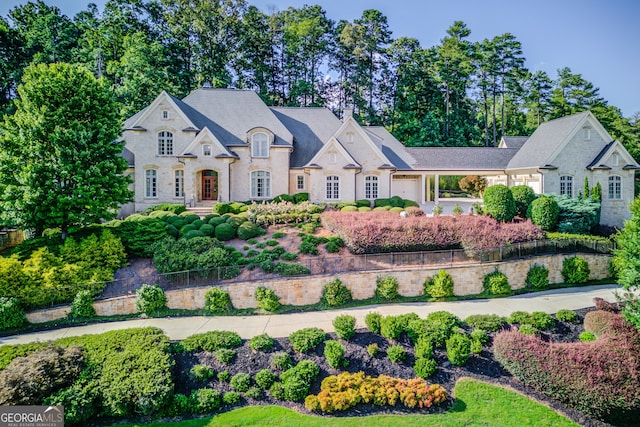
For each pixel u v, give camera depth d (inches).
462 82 2512.3
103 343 457.4
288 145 1245.1
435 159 1441.9
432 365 459.8
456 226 772.6
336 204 1130.0
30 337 527.8
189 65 2229.3
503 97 2513.5
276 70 2502.5
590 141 1221.7
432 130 2212.1
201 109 1305.4
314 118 1432.1
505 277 713.0
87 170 690.8
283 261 703.7
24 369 383.9
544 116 2546.8
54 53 2161.7
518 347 467.8
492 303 663.1
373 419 398.0
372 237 725.3
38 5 2273.6
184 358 464.8
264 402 422.6
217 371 452.1
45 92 689.6
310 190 1214.3
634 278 491.8
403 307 643.5
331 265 688.4
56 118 674.2
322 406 402.0
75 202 676.7
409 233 741.9
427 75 2477.9
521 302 667.4
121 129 790.5
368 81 2453.2
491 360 490.9
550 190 1200.8
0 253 800.9
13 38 1823.3
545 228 938.7
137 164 1199.6
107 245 688.4
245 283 639.1
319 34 2492.6
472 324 550.6
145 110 1208.8
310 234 831.7
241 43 2269.9
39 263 622.8
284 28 2509.8
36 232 789.9
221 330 542.6
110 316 598.5
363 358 478.3
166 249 701.3
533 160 1278.3
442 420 398.3
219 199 1179.9
